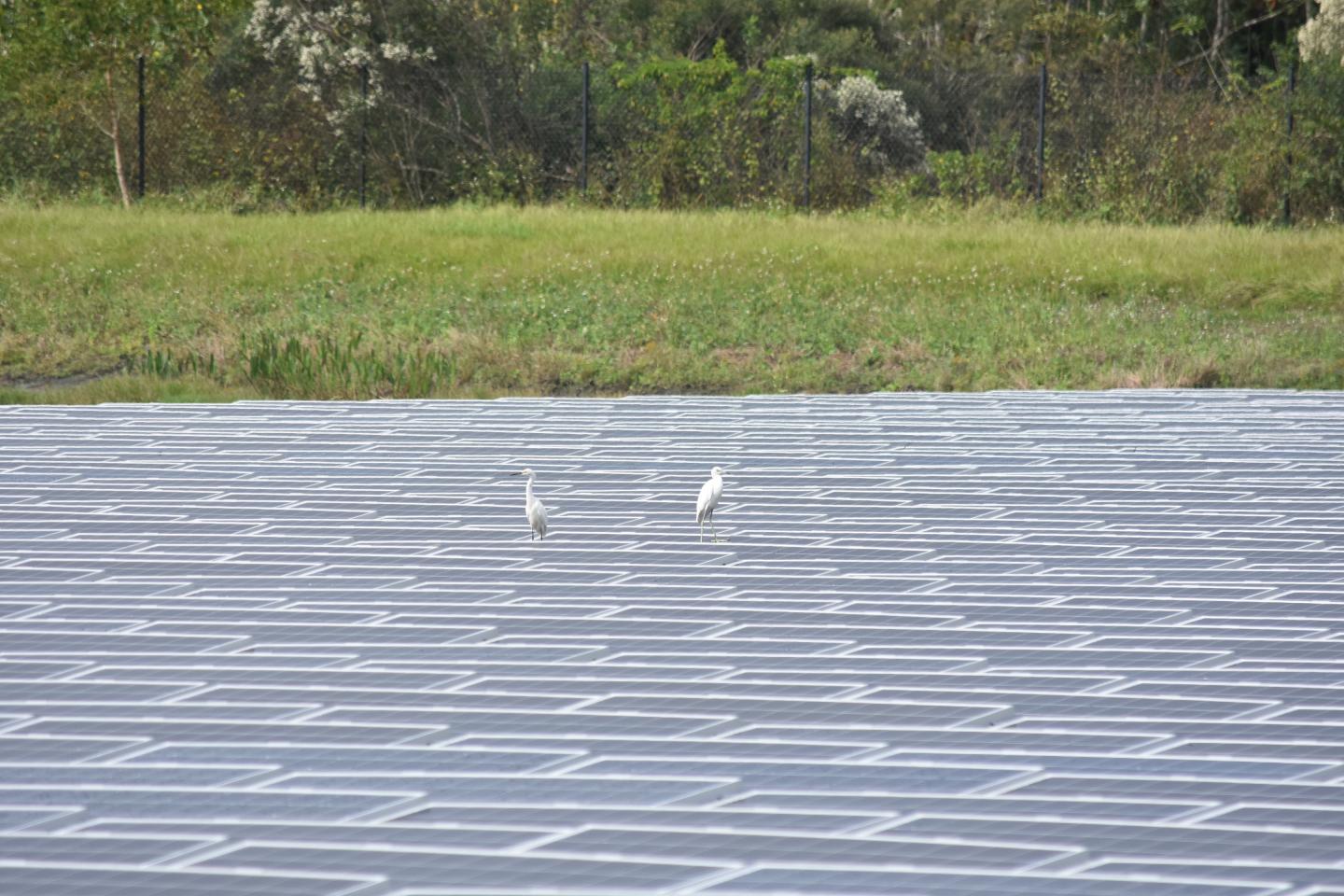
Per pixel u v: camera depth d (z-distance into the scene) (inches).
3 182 986.7
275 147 1023.0
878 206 955.3
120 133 1003.3
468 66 1060.5
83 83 960.3
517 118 1052.5
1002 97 1113.4
